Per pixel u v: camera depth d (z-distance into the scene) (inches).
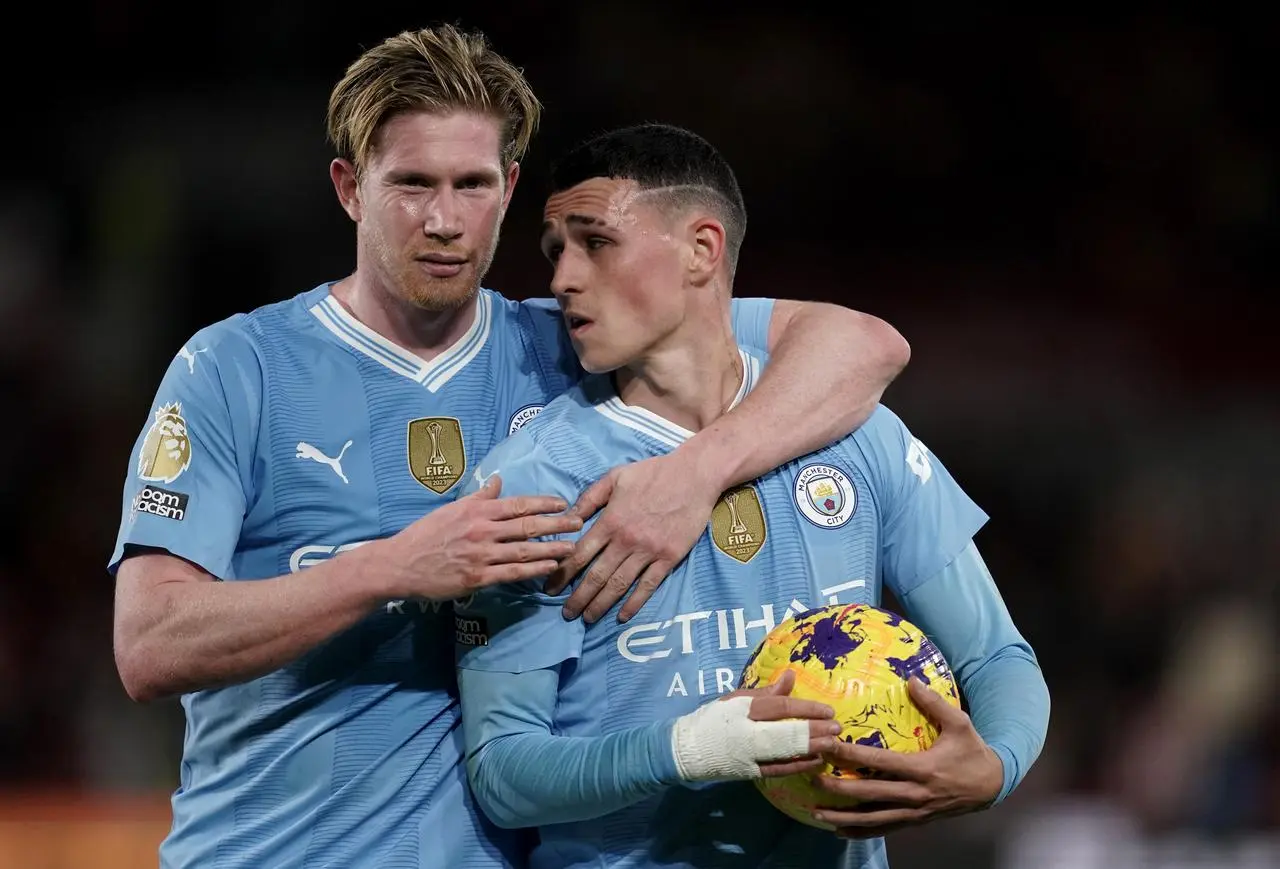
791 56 1873.8
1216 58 1945.1
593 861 441.7
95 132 1726.1
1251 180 1891.0
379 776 471.8
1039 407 1657.2
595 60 1818.4
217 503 469.1
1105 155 1888.5
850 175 1839.3
